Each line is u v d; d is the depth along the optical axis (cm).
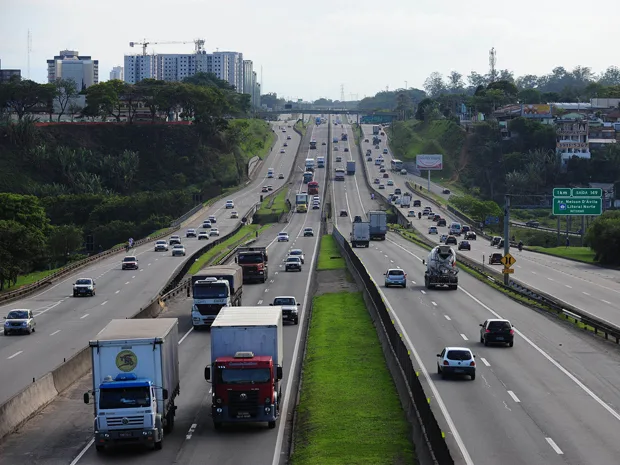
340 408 4100
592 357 5538
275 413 3922
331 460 3241
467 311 7631
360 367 5131
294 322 7225
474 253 15012
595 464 3173
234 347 3978
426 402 3288
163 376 3644
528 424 3794
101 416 3491
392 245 15500
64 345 6388
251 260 10088
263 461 3366
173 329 3988
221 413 3841
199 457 3438
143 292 9781
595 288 9950
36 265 15462
